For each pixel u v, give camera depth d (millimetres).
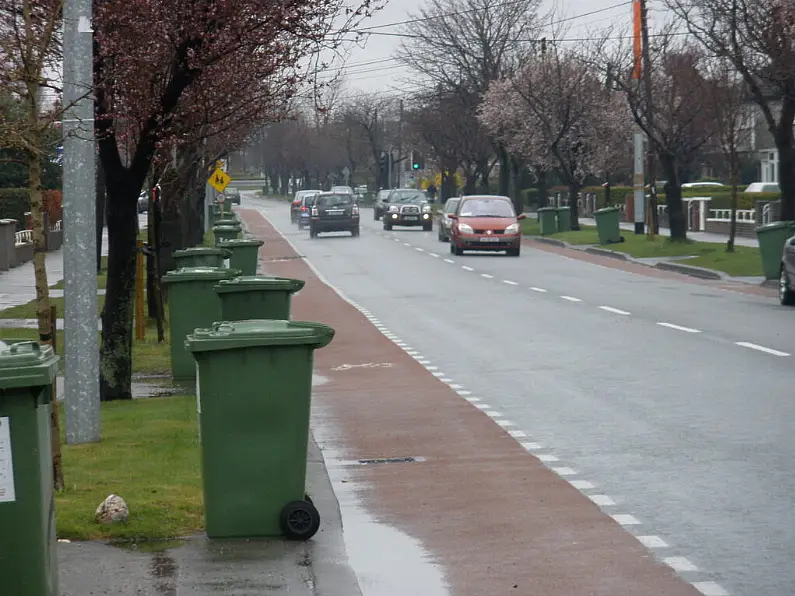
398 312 32531
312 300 37031
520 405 17250
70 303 14406
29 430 7402
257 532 10047
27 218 62156
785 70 42438
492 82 89562
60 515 10414
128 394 18750
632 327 26938
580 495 11719
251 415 9914
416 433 15406
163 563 9297
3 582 7418
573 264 51438
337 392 19234
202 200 63750
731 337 24578
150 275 30875
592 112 82250
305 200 94250
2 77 12398
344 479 12812
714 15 45781
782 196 46500
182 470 12625
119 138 23391
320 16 18078
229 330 9898
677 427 15086
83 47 13898
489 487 12211
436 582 9055
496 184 143500
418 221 86000
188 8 16453
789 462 12883
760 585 8734
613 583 8867
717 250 51594
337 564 9312
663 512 10953
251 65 18859
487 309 32375
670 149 56094
